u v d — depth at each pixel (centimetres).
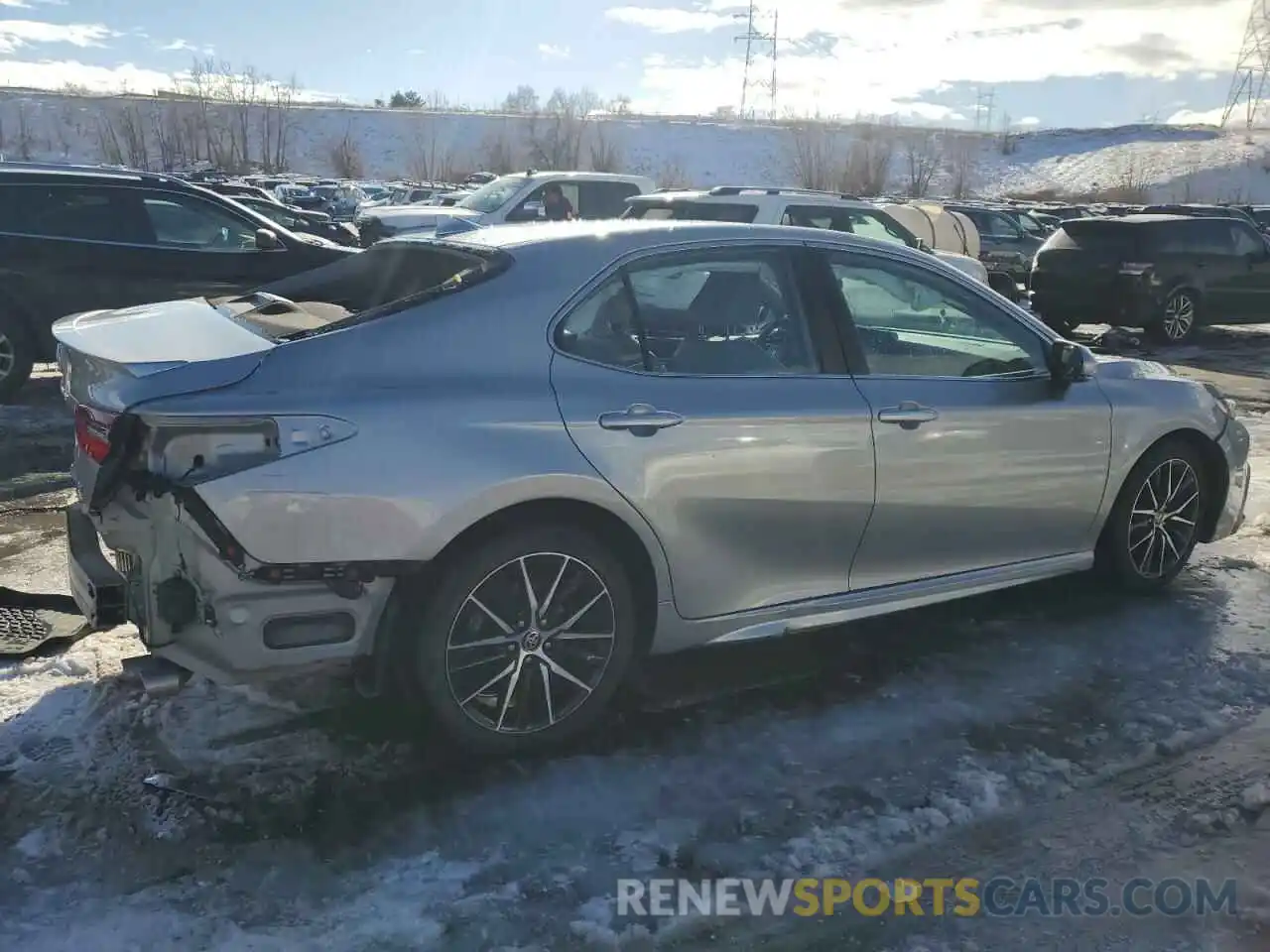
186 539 295
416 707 326
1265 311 1474
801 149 6694
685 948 263
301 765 334
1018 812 321
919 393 395
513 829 306
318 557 297
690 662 413
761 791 328
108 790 318
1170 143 8431
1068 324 1527
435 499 305
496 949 261
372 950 258
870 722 371
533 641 333
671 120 8988
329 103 9188
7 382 838
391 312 322
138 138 7262
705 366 360
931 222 1562
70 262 838
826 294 388
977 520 414
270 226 923
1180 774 342
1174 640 440
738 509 357
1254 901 284
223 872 284
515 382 327
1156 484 476
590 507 332
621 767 340
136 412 292
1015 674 408
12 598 448
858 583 394
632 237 362
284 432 294
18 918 265
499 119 8669
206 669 303
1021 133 9219
